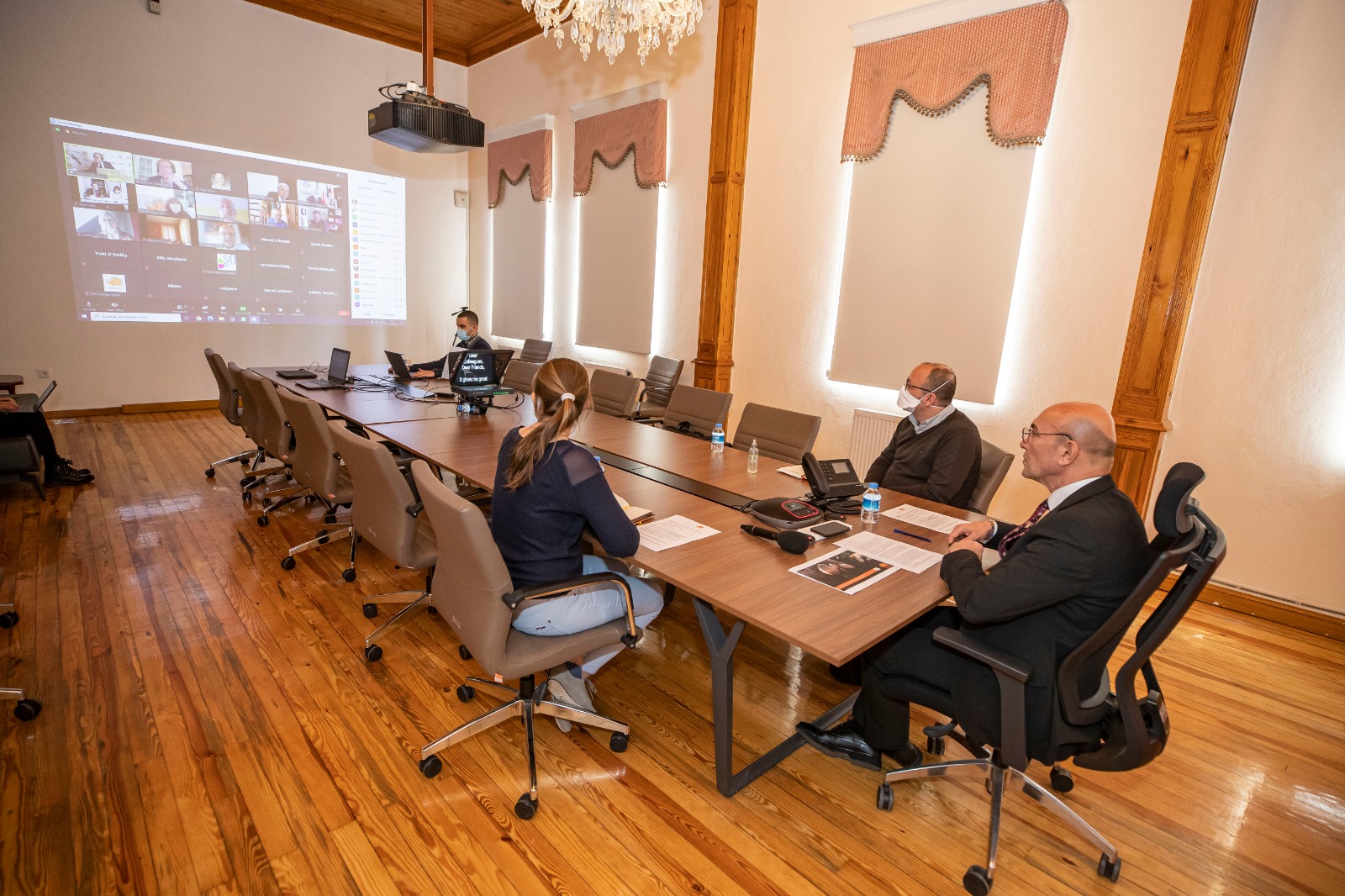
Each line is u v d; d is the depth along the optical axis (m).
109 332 6.16
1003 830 1.85
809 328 4.84
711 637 1.82
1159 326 3.17
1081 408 1.62
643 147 5.64
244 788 1.84
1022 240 3.72
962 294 3.97
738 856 1.71
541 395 1.80
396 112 3.96
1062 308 3.61
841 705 2.25
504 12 6.55
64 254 5.85
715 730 1.88
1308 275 2.93
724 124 4.98
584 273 6.55
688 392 4.09
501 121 7.45
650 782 1.96
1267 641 2.96
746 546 2.00
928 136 4.02
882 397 4.50
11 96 5.45
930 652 1.74
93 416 6.16
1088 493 1.57
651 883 1.62
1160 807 1.96
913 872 1.69
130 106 5.96
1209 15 2.91
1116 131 3.34
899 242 4.22
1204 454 3.29
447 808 1.82
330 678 2.38
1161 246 3.12
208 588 2.99
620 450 3.20
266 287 6.96
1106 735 1.59
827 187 4.61
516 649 1.77
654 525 2.14
